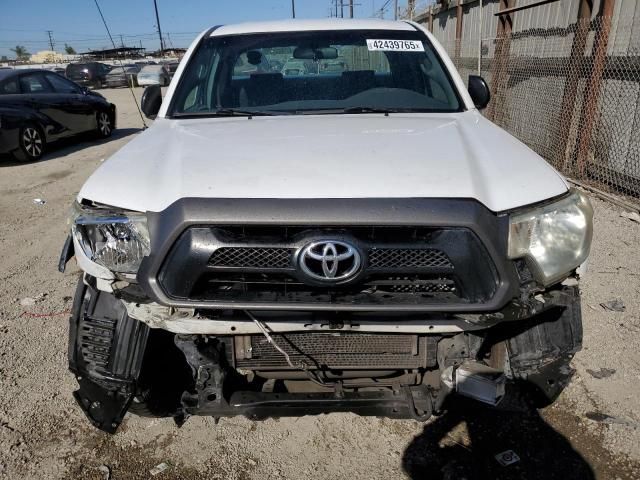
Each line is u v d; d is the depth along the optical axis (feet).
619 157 20.83
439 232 6.30
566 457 8.18
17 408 9.60
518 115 28.99
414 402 7.17
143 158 7.81
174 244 6.36
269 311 6.60
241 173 6.88
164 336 7.81
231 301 6.35
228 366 7.54
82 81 60.90
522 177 7.00
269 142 8.00
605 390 9.54
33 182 26.13
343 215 6.21
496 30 32.99
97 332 7.41
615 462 8.05
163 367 7.93
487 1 34.53
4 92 30.42
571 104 22.90
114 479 8.08
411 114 9.95
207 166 7.14
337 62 11.03
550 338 7.49
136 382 7.36
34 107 31.07
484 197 6.58
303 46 11.23
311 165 7.01
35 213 21.20
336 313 6.56
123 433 9.01
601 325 11.49
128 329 7.34
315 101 10.45
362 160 7.14
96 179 7.39
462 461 8.19
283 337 7.32
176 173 7.06
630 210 18.66
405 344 7.43
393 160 7.14
